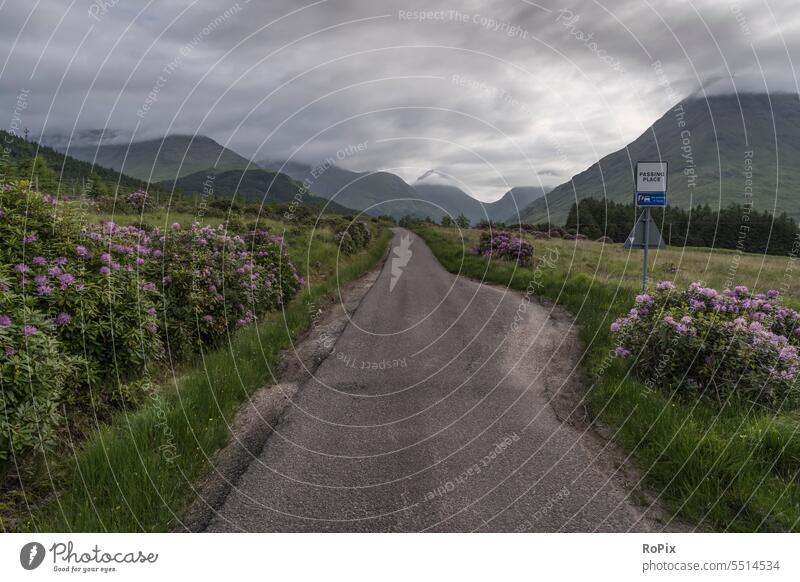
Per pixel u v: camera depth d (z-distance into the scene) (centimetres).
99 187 2234
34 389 334
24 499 331
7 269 396
